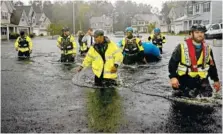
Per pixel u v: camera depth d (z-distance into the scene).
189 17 27.27
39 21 39.75
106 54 3.38
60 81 3.84
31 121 2.19
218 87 2.79
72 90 3.26
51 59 6.77
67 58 6.13
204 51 2.65
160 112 2.38
